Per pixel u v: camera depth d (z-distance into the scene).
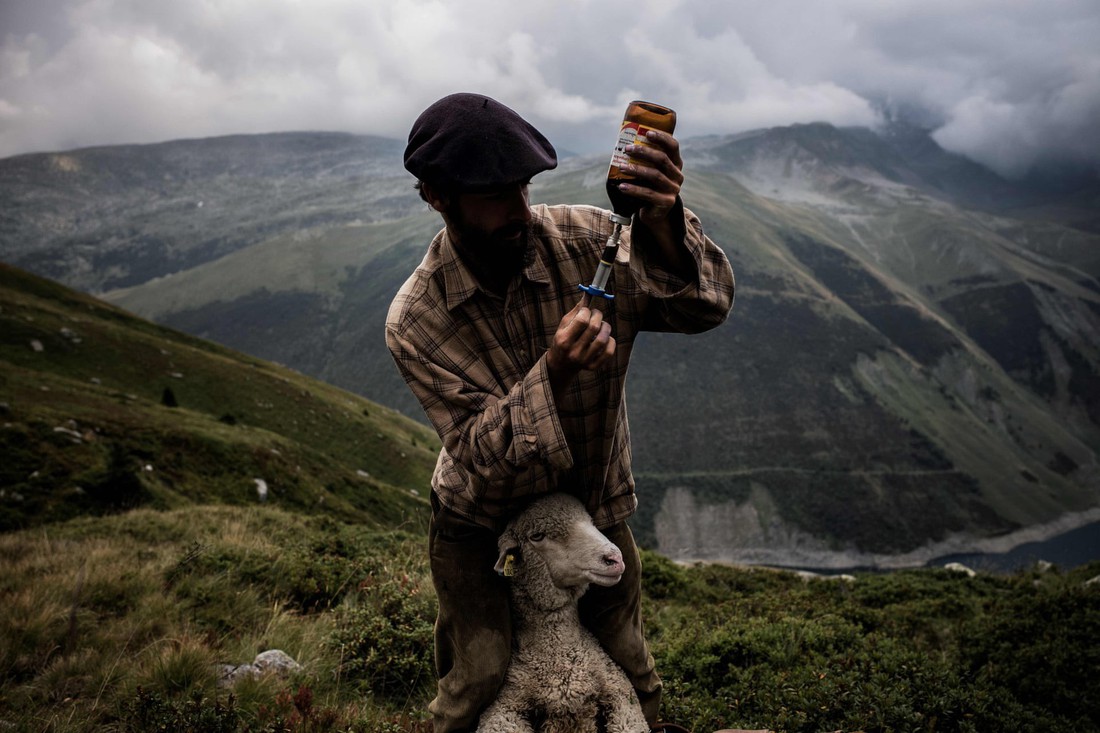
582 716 2.70
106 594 7.96
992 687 5.74
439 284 2.32
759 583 12.41
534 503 2.61
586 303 2.01
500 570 2.52
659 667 6.04
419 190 2.19
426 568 8.63
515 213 2.10
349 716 5.11
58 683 5.95
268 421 65.69
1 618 6.98
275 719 4.89
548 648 2.74
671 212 2.12
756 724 4.82
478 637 2.70
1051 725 5.09
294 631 7.16
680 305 2.28
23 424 32.38
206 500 34.66
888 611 9.41
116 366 62.81
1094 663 6.02
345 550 10.16
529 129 2.13
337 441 67.69
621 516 2.75
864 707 4.86
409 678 6.37
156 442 37.56
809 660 5.83
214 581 8.41
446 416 2.27
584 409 2.39
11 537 12.76
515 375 2.35
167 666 5.85
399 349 2.32
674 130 2.01
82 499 28.12
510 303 2.31
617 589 2.82
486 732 2.67
